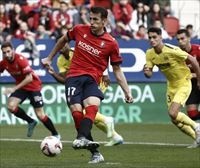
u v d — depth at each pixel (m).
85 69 26.48
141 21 61.06
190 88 35.25
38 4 61.41
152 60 34.72
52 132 39.50
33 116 52.72
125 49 53.69
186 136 42.53
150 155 31.19
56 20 58.34
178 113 34.88
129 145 36.47
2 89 52.41
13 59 39.12
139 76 53.84
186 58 33.59
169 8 64.75
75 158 29.97
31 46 52.69
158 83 53.97
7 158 30.06
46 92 52.88
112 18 59.41
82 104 26.31
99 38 26.55
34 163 27.92
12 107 39.72
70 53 35.75
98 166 26.34
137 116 53.94
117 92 53.50
